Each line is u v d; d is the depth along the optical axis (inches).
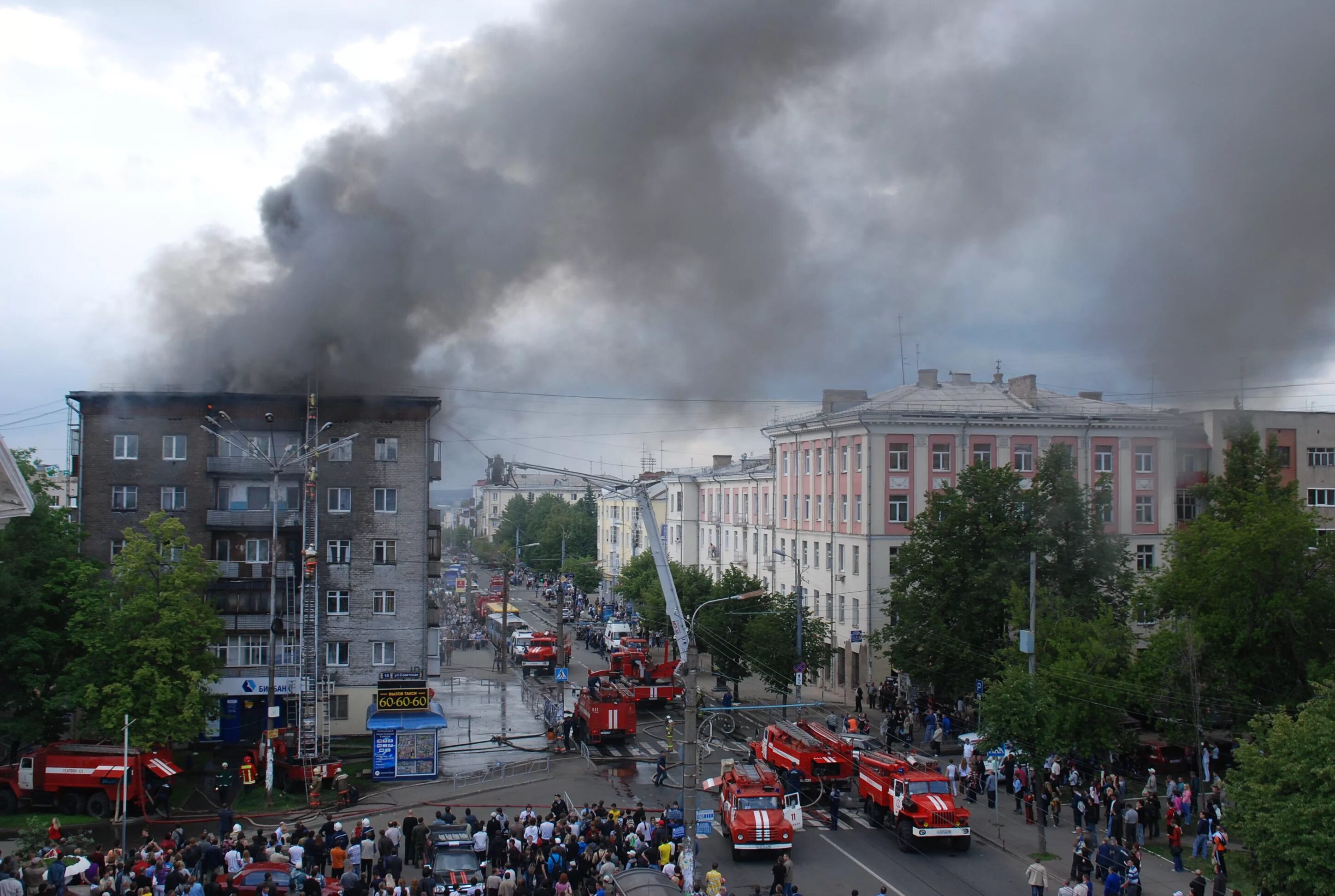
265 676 2106.3
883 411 2605.8
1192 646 1507.1
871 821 1512.1
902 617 2090.3
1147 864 1266.0
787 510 3206.2
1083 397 2974.9
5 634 1694.1
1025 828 1456.7
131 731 1616.6
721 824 1444.4
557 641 2908.5
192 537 2122.3
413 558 2202.3
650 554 3693.4
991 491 2062.0
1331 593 1572.3
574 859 1114.1
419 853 1234.0
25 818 1486.2
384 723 1775.3
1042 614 1755.7
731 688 2758.4
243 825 1472.7
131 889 965.8
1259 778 971.3
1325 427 2925.7
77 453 2154.3
